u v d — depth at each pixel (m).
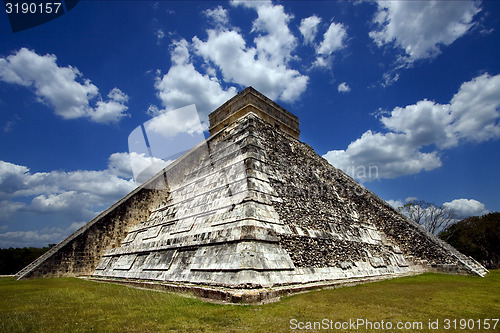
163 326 5.54
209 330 5.31
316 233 12.58
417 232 19.77
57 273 15.03
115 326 5.55
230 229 10.02
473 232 34.31
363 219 17.98
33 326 5.55
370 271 13.72
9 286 11.48
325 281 10.55
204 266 9.73
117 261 14.84
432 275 15.42
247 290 7.81
